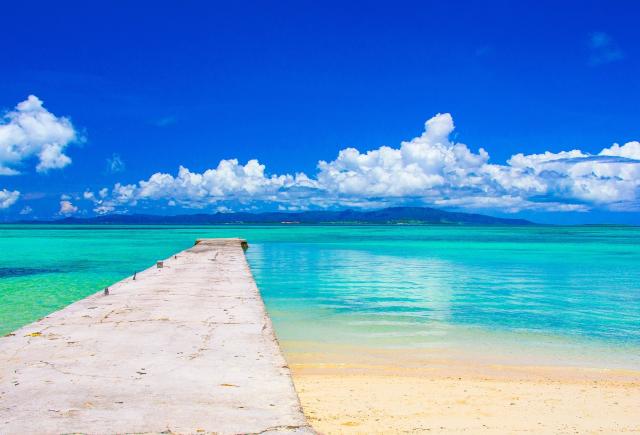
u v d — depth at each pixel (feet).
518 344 39.68
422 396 26.73
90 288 72.74
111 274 91.25
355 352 36.96
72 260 123.13
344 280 82.74
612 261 123.03
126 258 129.29
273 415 16.85
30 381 20.08
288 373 21.57
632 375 31.81
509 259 128.98
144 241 229.66
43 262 116.88
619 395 27.61
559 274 92.68
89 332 29.43
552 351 37.70
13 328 46.06
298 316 51.08
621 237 319.06
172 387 19.58
